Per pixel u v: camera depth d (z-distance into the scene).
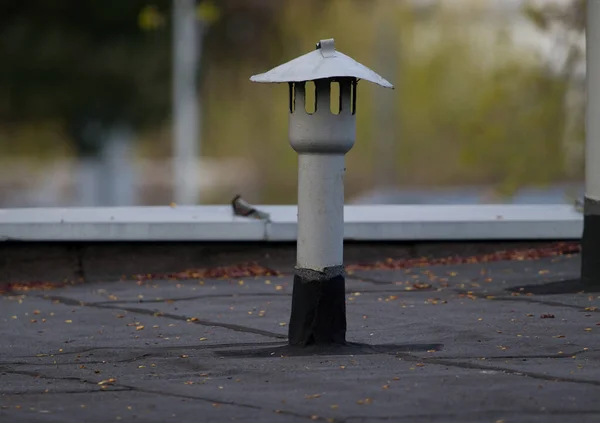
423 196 89.69
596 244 20.39
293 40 93.38
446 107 81.56
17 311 20.14
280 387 13.42
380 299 20.19
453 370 14.19
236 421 11.96
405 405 12.45
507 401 12.53
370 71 14.78
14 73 82.56
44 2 81.62
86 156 90.19
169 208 26.05
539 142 59.53
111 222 23.73
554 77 58.09
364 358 15.01
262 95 98.06
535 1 55.59
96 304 20.70
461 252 24.73
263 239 24.11
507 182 60.50
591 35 19.77
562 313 18.28
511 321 17.67
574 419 11.80
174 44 80.62
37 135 92.62
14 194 99.25
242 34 93.12
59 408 12.66
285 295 21.12
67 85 83.56
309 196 15.24
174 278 23.50
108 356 15.91
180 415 12.25
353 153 100.00
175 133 82.12
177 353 15.87
